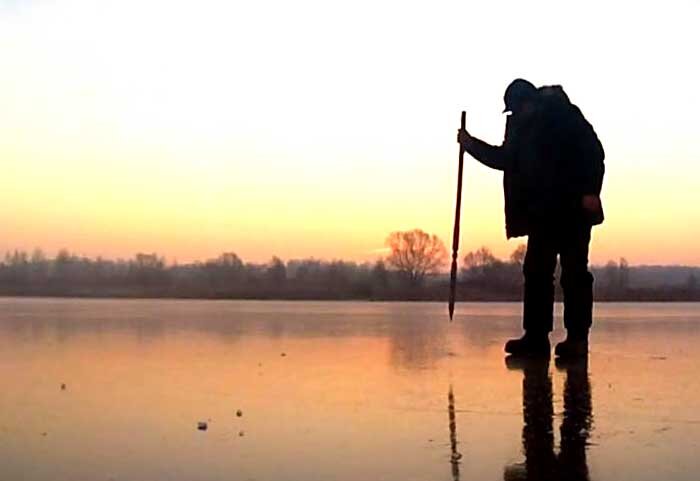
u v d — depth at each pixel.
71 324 11.19
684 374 5.34
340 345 7.68
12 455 3.11
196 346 7.53
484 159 6.82
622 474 2.81
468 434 3.45
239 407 4.13
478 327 10.84
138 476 2.82
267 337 8.72
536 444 3.26
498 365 5.90
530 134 6.47
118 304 22.02
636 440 3.32
